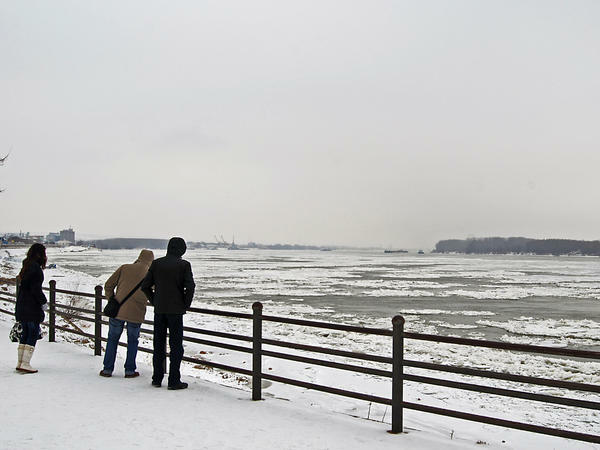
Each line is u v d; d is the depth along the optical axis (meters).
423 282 55.72
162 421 5.85
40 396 6.81
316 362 6.39
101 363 9.05
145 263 8.15
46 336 12.81
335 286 47.94
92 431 5.48
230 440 5.29
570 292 44.12
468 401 10.15
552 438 7.44
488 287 49.44
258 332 6.91
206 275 64.88
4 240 141.38
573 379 12.80
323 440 5.39
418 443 5.40
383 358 5.94
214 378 10.64
